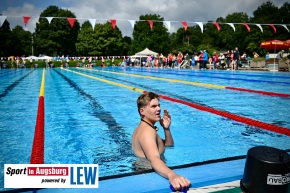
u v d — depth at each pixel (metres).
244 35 59.09
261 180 1.66
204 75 14.93
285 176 1.63
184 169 2.24
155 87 9.70
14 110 5.58
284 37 52.25
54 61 40.78
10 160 2.81
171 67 25.67
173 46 74.12
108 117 4.86
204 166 2.32
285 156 1.70
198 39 74.00
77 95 7.84
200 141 3.42
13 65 34.25
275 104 6.04
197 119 4.70
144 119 2.40
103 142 3.43
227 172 2.17
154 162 2.08
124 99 7.00
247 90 8.35
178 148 3.11
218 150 3.07
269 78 12.38
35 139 3.56
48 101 6.76
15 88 9.89
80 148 3.20
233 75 14.43
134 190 1.84
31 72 22.81
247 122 4.42
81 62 40.44
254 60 18.97
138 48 59.78
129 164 2.56
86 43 58.22
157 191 1.82
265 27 53.06
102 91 8.77
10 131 3.96
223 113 5.08
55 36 58.09
